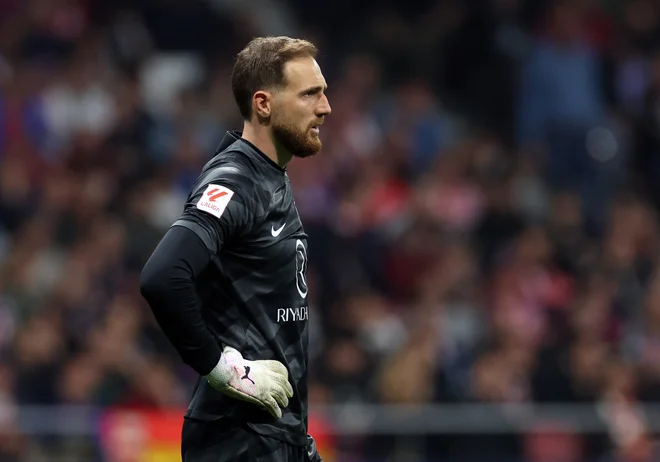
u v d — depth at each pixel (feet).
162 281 42.45
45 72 142.92
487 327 114.62
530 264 123.44
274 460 45.91
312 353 113.29
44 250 118.11
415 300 120.98
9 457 94.58
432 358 104.99
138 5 154.20
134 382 103.04
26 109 137.90
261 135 46.55
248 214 44.80
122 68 147.95
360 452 97.81
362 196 130.21
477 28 151.84
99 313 108.68
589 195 143.33
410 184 135.74
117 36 150.30
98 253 115.03
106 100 140.87
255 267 45.39
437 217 127.75
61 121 139.03
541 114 146.51
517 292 119.75
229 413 45.73
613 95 151.02
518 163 142.00
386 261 123.75
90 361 103.30
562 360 107.04
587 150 145.07
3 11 147.95
